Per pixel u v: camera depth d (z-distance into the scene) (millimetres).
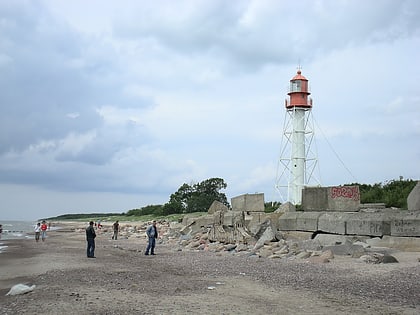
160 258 24047
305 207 28281
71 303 11508
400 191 31953
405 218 21469
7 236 63219
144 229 61500
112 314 10180
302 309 10461
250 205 34156
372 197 32469
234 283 14398
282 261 19875
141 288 13727
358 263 17969
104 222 117750
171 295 12445
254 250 24422
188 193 93125
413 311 10133
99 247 34656
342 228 24656
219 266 19016
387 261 17750
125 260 23250
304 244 22828
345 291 12523
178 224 53719
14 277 17766
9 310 10805
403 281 13695
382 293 12125
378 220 22719
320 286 13359
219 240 30734
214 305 11000
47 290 13656
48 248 34812
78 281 15445
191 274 16906
